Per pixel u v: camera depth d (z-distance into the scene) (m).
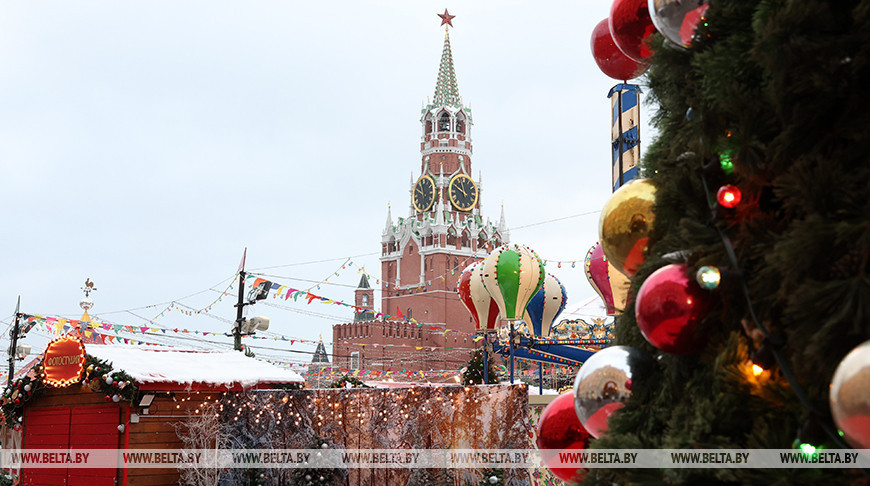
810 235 1.74
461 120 115.12
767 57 1.90
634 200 2.66
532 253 23.03
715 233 2.22
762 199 2.16
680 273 2.25
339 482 16.19
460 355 101.94
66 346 16.66
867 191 1.76
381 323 99.88
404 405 16.31
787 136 1.94
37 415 18.58
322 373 32.41
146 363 17.06
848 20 1.86
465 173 112.94
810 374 1.83
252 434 17.48
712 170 2.22
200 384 17.09
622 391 2.49
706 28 2.33
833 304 1.71
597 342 19.83
